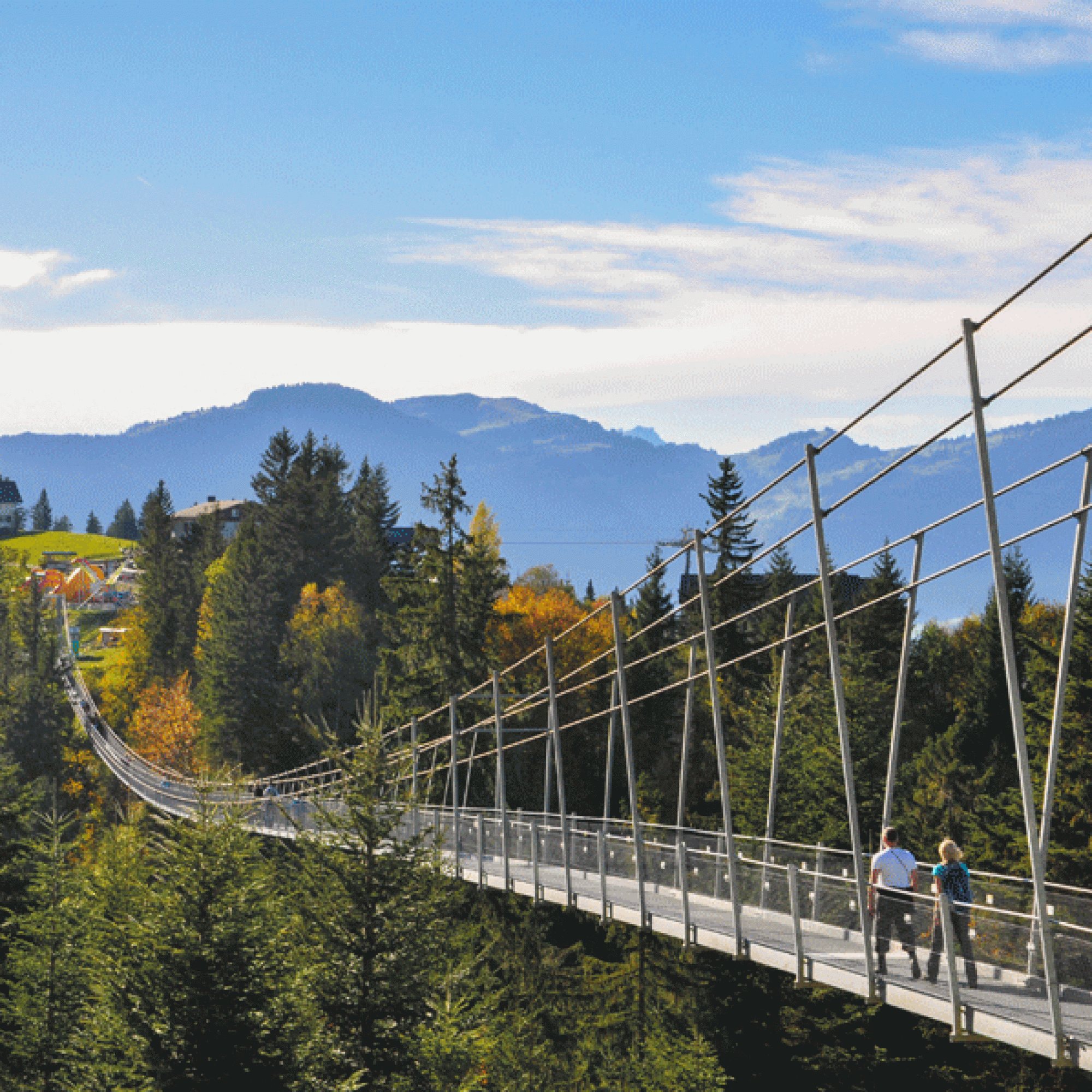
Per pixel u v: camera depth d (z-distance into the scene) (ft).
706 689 299.38
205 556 598.75
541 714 294.87
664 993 157.89
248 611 400.88
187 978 99.81
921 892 85.97
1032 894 64.59
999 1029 59.47
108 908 118.52
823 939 78.07
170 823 111.14
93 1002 130.62
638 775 266.36
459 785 273.54
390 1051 107.34
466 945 154.61
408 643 315.17
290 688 365.61
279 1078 99.55
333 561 437.58
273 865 115.96
